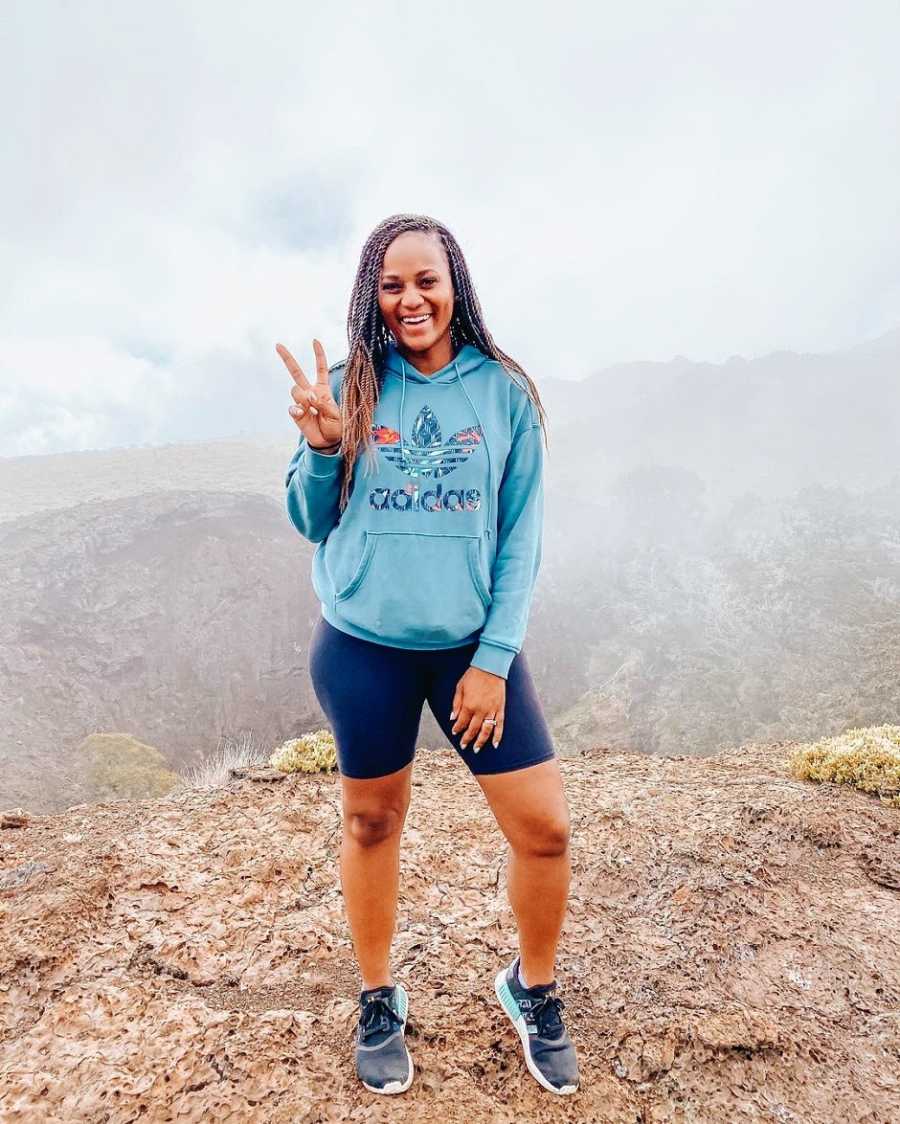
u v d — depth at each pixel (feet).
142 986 7.27
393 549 5.00
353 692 5.27
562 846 5.38
